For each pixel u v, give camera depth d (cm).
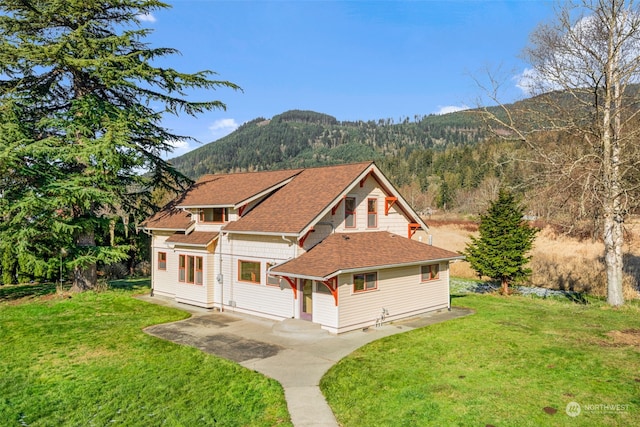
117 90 2312
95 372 1159
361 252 1683
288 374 1135
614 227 1914
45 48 1875
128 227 2564
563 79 1917
